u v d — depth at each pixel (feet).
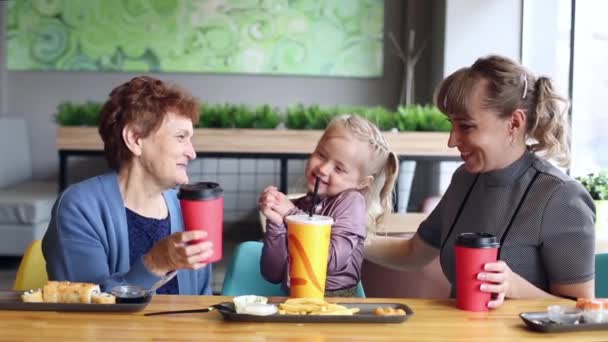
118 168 6.32
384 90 22.89
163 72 22.68
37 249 6.77
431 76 22.00
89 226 6.06
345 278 6.32
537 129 6.00
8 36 22.44
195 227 5.08
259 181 22.34
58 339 4.51
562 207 5.90
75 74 22.71
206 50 22.59
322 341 4.53
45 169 22.79
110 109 6.17
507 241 6.02
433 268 9.05
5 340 4.49
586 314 4.99
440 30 20.70
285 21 22.56
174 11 22.49
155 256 5.26
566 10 16.49
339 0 22.57
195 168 22.26
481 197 6.26
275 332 4.69
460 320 5.04
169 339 4.53
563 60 16.71
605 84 14.26
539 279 6.06
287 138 15.05
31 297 5.13
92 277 5.98
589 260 5.89
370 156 6.52
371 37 22.66
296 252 5.24
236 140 15.01
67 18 22.44
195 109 6.30
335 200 6.46
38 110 22.70
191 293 6.59
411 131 15.14
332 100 22.85
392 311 5.05
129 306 5.04
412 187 17.06
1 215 17.22
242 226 22.45
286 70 22.65
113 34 22.52
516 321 5.05
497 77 5.86
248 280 7.03
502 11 19.67
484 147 5.98
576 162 14.83
